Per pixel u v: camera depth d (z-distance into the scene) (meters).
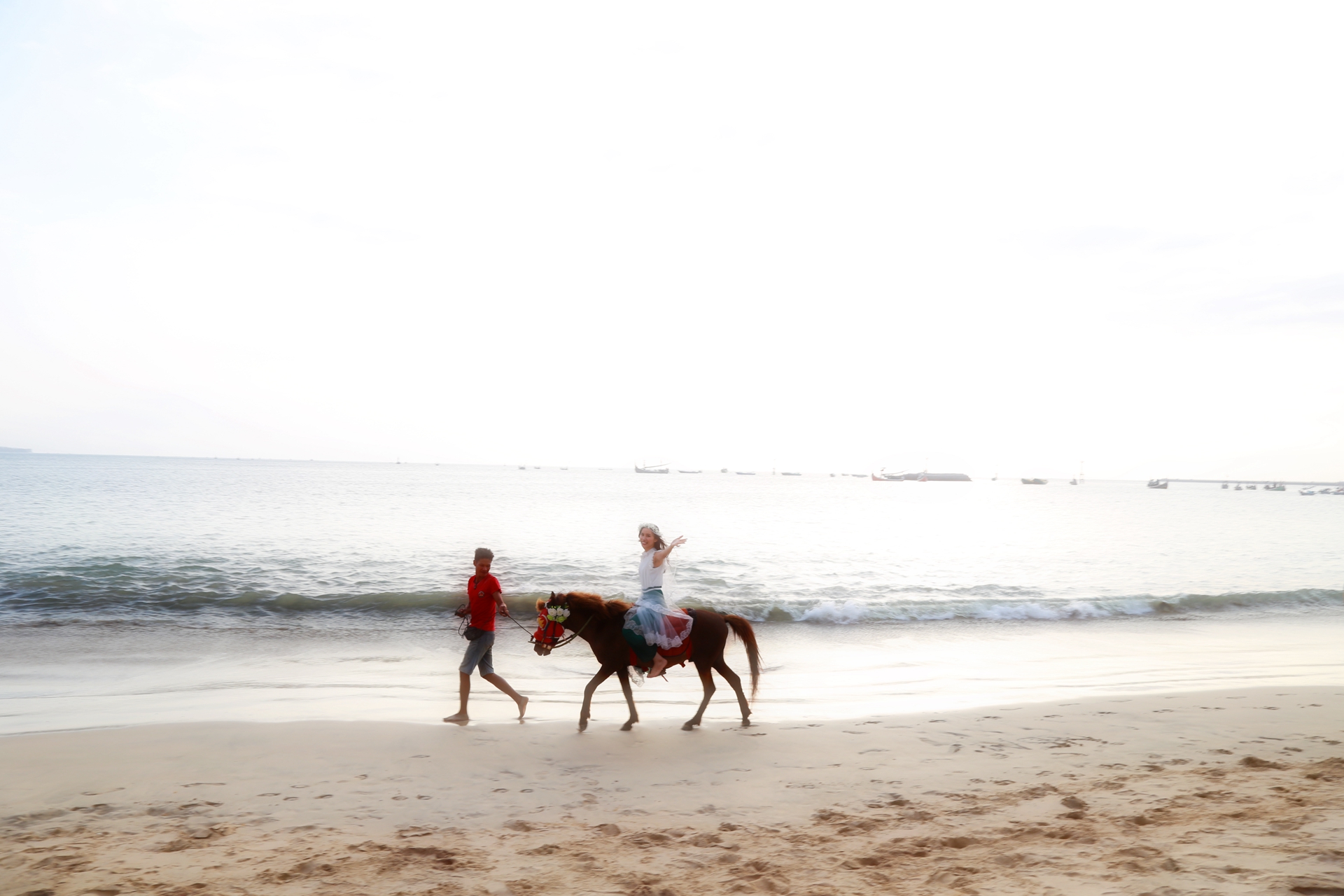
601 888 4.56
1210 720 9.20
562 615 8.64
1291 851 4.61
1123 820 5.50
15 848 5.32
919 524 52.00
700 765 7.48
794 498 97.25
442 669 12.29
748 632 9.22
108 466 187.12
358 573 21.64
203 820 5.98
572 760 7.63
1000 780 6.93
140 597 17.38
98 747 7.82
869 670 12.88
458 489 98.81
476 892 4.50
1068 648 14.88
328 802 6.42
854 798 6.50
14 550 24.30
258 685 11.05
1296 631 17.11
